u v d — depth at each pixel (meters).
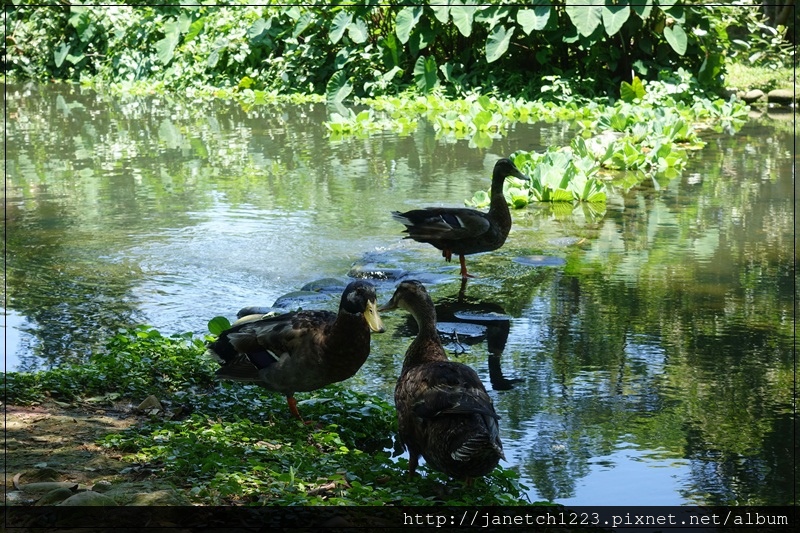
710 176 13.92
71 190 13.62
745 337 7.54
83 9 29.22
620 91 20.97
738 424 5.93
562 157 13.22
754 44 24.39
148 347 6.76
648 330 7.72
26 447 4.91
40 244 10.65
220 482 4.37
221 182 14.00
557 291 8.80
